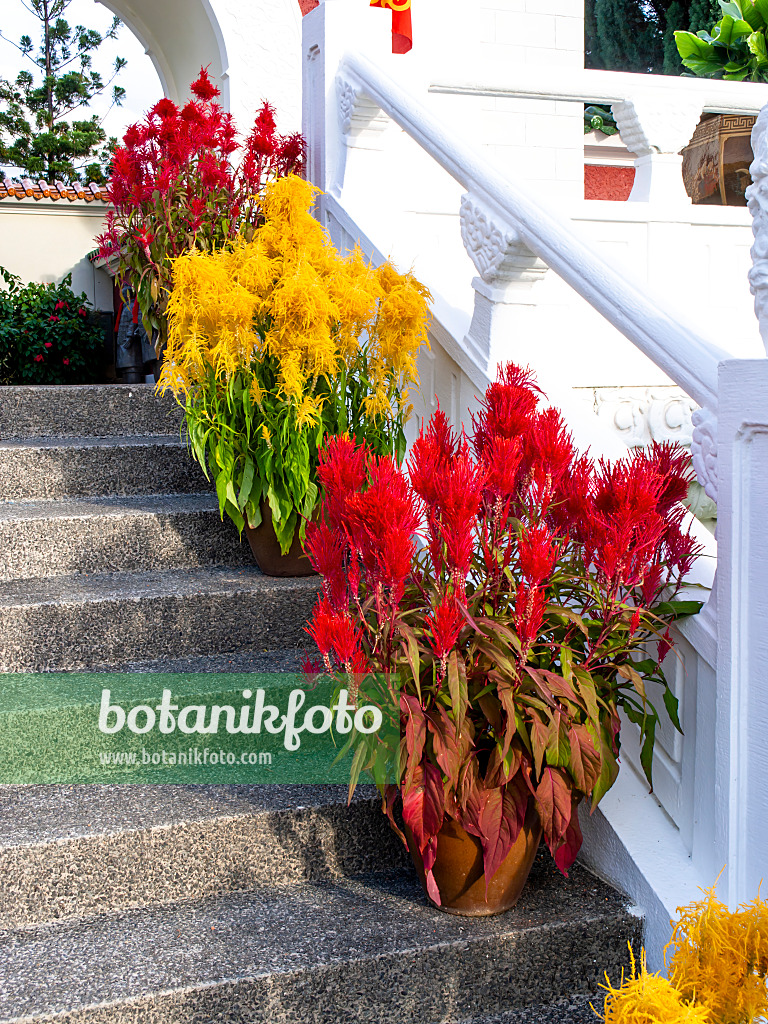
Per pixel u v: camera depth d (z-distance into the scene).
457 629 1.59
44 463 3.08
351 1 3.45
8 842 1.79
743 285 3.65
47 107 25.11
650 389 3.30
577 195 5.57
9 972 1.63
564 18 5.61
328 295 2.52
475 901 1.82
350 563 1.80
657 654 1.96
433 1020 1.74
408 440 2.95
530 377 2.46
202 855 1.92
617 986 1.87
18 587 2.57
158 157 4.10
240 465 2.62
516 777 1.74
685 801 1.93
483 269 2.50
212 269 2.41
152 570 2.83
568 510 1.80
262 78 5.46
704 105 3.62
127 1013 1.54
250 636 2.58
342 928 1.79
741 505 1.65
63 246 10.16
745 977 1.31
